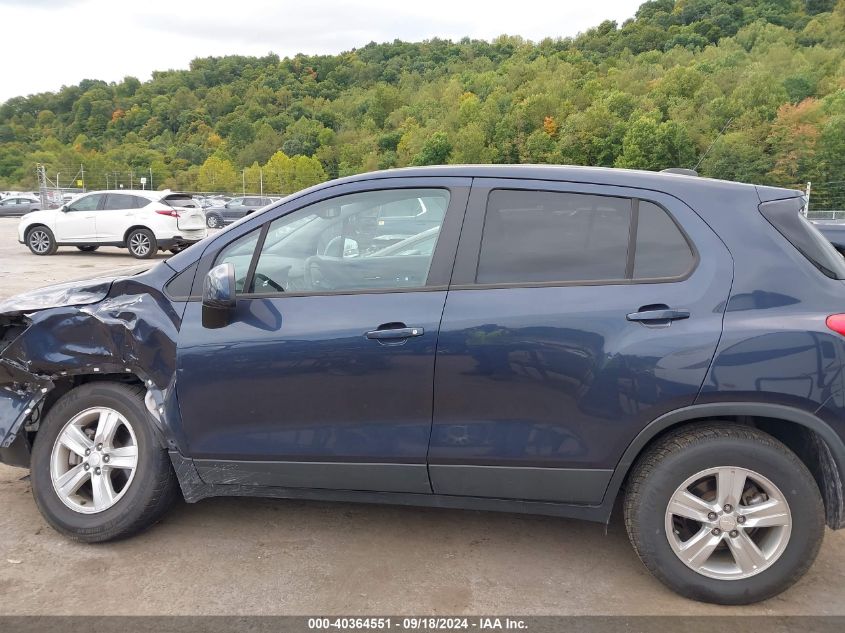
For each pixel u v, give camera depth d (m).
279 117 158.00
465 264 2.90
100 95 184.62
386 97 154.00
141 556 3.11
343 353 2.88
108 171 80.81
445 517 3.54
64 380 3.41
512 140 102.19
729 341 2.62
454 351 2.80
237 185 82.75
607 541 3.32
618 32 164.38
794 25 142.88
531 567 3.06
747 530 2.77
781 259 2.72
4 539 3.25
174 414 3.08
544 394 2.76
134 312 3.16
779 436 2.92
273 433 3.00
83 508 3.21
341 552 3.17
